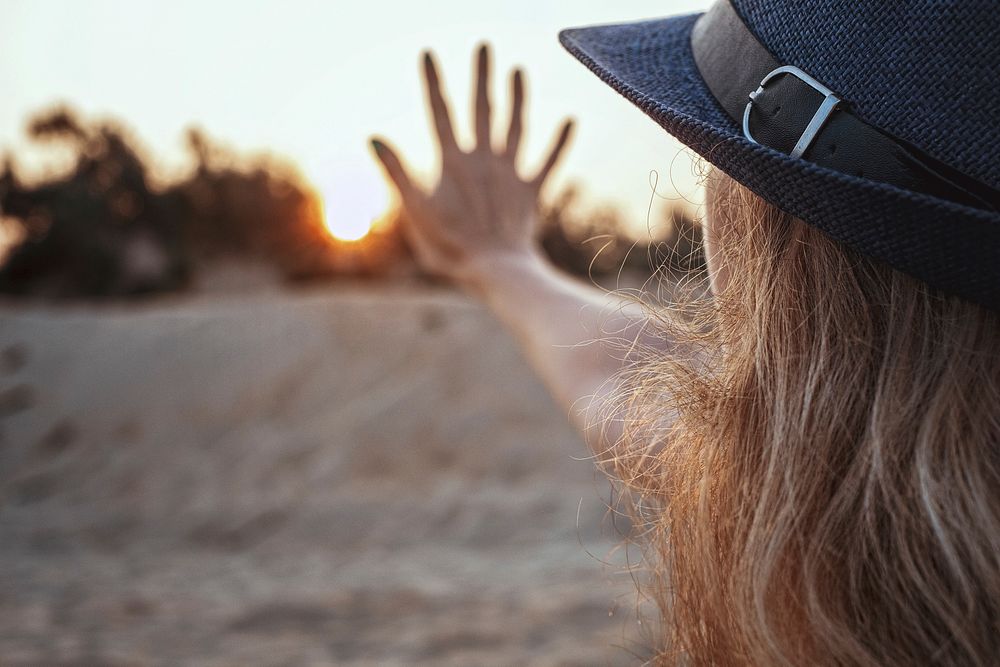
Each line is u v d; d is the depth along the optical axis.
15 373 12.88
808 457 0.49
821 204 0.46
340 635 4.62
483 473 10.18
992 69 0.44
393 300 14.20
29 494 10.10
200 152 31.12
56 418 11.81
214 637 4.62
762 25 0.53
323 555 7.16
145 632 4.70
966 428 0.45
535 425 11.05
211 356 12.88
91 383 12.48
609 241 0.73
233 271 30.27
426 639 4.40
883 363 0.48
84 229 26.62
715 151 0.50
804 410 0.49
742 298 0.55
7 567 6.67
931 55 0.46
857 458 0.48
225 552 7.43
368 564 6.70
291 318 13.59
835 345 0.50
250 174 31.12
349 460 10.52
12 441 11.43
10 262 26.45
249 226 30.72
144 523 8.49
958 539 0.44
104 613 5.10
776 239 0.53
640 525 0.63
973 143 0.45
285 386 12.29
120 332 13.68
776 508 0.49
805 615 0.48
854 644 0.46
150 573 6.45
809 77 0.49
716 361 0.59
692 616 0.57
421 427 11.04
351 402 11.77
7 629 4.70
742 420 0.53
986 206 0.45
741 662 0.52
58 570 6.57
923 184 0.46
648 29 0.68
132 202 28.22
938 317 0.47
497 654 4.07
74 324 14.08
